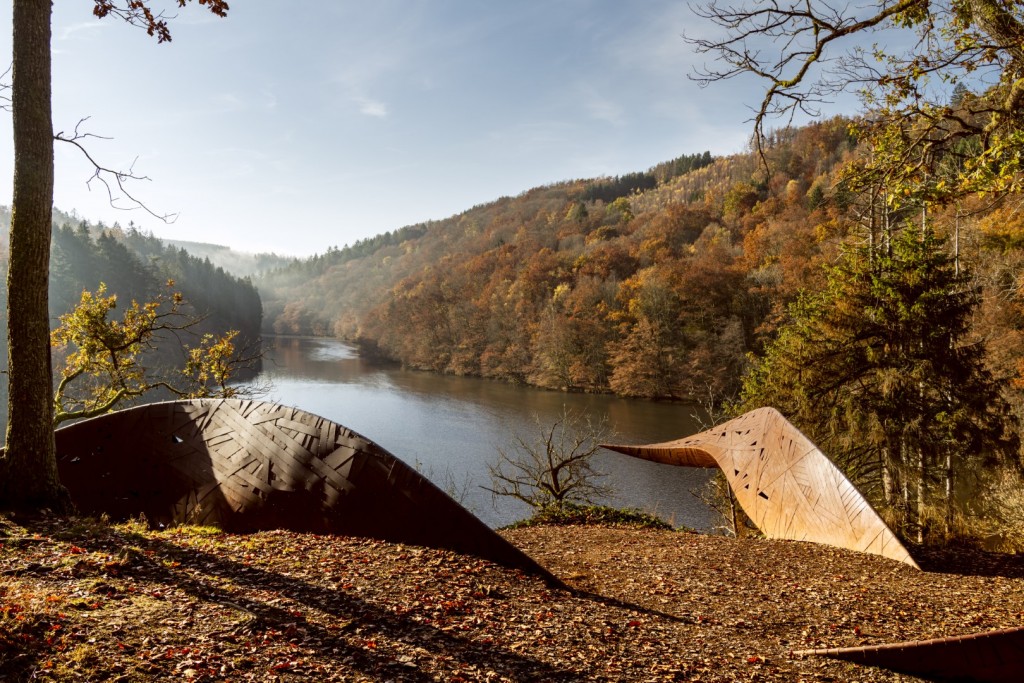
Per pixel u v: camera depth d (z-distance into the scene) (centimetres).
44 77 673
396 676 401
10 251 663
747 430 1328
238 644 405
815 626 634
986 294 2047
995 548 1469
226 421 873
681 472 2822
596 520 1443
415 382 6081
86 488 845
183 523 786
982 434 1531
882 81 591
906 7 523
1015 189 570
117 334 1602
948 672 498
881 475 1786
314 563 613
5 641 352
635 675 460
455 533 737
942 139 602
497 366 6356
